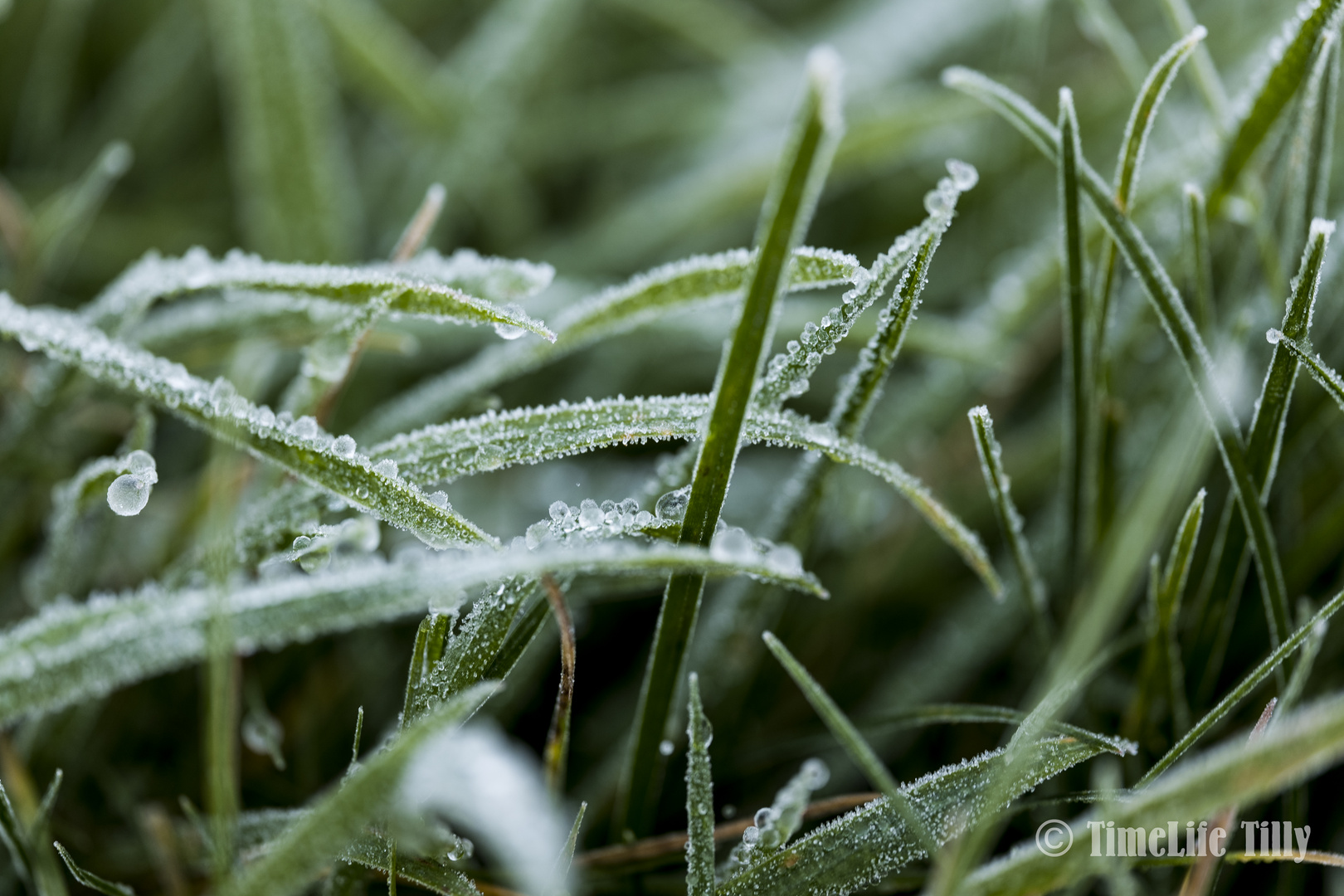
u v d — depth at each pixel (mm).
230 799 231
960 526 248
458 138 337
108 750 275
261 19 298
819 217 364
